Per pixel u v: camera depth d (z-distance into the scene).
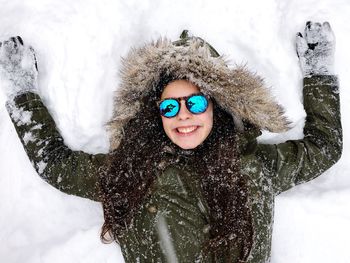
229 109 1.86
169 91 1.79
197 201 1.89
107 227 1.97
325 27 2.14
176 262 1.87
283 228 2.15
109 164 1.97
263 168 1.96
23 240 2.17
